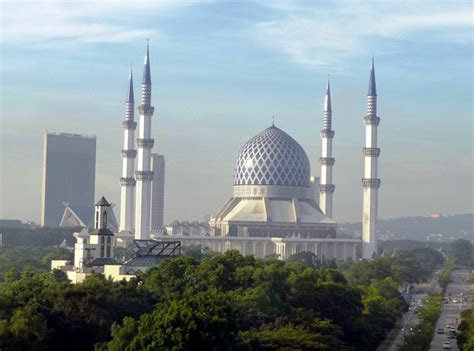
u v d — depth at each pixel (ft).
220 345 653.71
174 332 634.43
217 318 654.53
